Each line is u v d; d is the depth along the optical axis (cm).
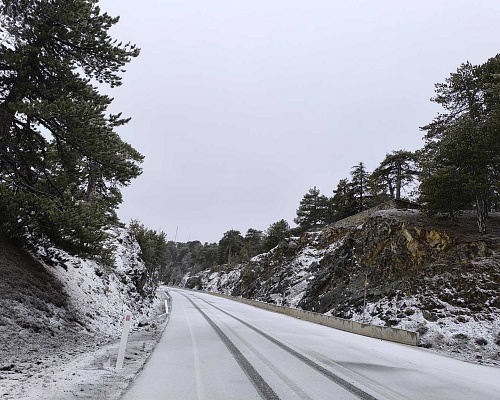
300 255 4228
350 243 3050
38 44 1317
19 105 1121
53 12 1290
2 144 1277
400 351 1148
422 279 1998
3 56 1212
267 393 553
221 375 654
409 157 4003
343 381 656
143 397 505
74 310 1314
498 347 1311
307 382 634
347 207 5009
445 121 2909
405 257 2291
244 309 2841
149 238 5125
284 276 4006
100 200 1731
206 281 8994
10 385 520
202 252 12394
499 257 1830
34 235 1359
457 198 2139
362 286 2425
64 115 1184
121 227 3209
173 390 546
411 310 1786
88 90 1386
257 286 4766
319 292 2911
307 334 1428
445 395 605
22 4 1276
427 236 2277
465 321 1545
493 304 1575
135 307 2088
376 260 2562
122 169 1391
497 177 2072
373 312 1994
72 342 1023
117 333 1402
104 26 1421
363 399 550
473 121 2172
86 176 1593
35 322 1009
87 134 1249
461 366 947
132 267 2556
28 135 1409
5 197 1173
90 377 593
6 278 1102
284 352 940
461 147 2059
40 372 628
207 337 1153
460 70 2739
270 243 7006
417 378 727
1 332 859
